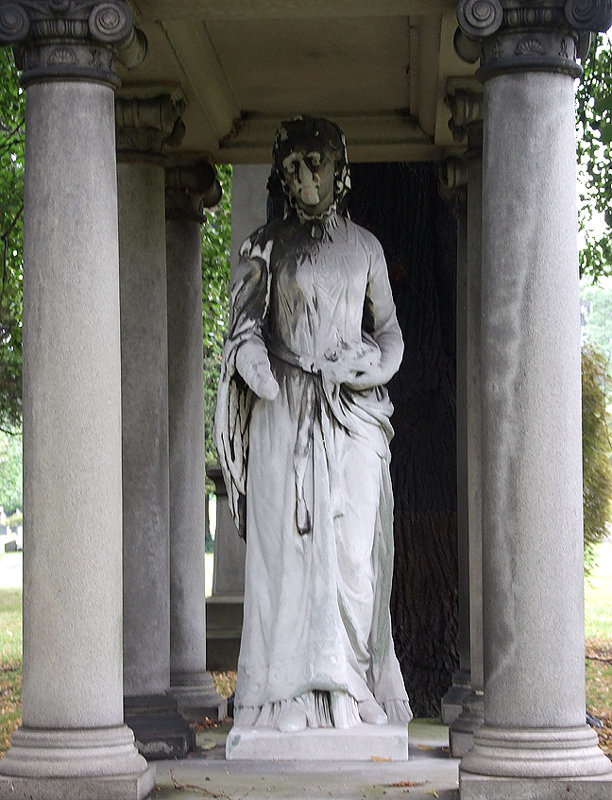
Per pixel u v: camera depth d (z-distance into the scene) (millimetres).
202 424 11703
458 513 11336
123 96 10352
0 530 64125
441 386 12430
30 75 8320
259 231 10000
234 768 9180
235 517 9883
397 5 8750
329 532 9523
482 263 8414
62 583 8109
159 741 9594
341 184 9977
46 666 8086
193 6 8852
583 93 13867
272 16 8867
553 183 8227
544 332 8164
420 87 10938
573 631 8102
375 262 10023
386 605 9820
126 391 10188
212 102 11055
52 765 7926
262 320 9812
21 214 19516
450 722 11000
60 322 8203
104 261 8297
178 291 11547
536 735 7988
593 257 16703
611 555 36844
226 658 16047
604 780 7859
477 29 8234
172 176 11531
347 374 9664
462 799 7906
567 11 8188
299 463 9594
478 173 10375
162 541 10164
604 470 22844
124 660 9953
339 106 11641
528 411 8141
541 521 8102
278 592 9594
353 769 9117
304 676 9469
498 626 8125
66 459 8148
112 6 8273
